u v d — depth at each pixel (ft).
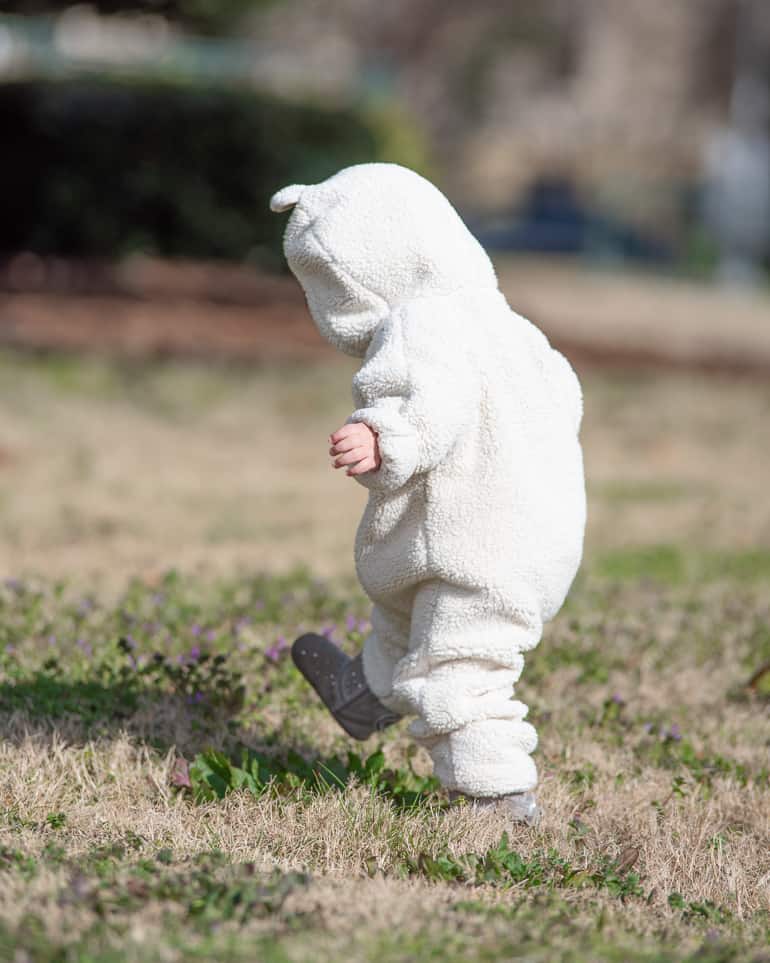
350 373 118.42
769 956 27.30
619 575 65.00
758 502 83.66
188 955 24.35
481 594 32.24
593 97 323.37
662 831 35.06
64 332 123.85
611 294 222.89
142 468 84.07
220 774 35.19
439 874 30.30
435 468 31.99
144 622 49.57
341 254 32.91
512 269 260.21
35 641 47.29
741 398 121.60
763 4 318.65
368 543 33.12
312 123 159.84
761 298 246.88
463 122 314.96
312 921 26.18
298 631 50.55
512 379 32.45
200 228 160.35
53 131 155.84
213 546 66.23
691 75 323.78
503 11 306.35
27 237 157.99
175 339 125.59
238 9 141.18
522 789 32.83
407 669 33.01
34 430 91.25
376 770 36.73
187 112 156.87
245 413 102.27
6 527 67.36
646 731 43.29
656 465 94.58
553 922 27.76
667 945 27.50
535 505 32.30
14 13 134.92
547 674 48.14
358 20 304.30
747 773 40.65
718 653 52.65
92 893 26.61
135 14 137.69
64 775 34.86
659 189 323.78
